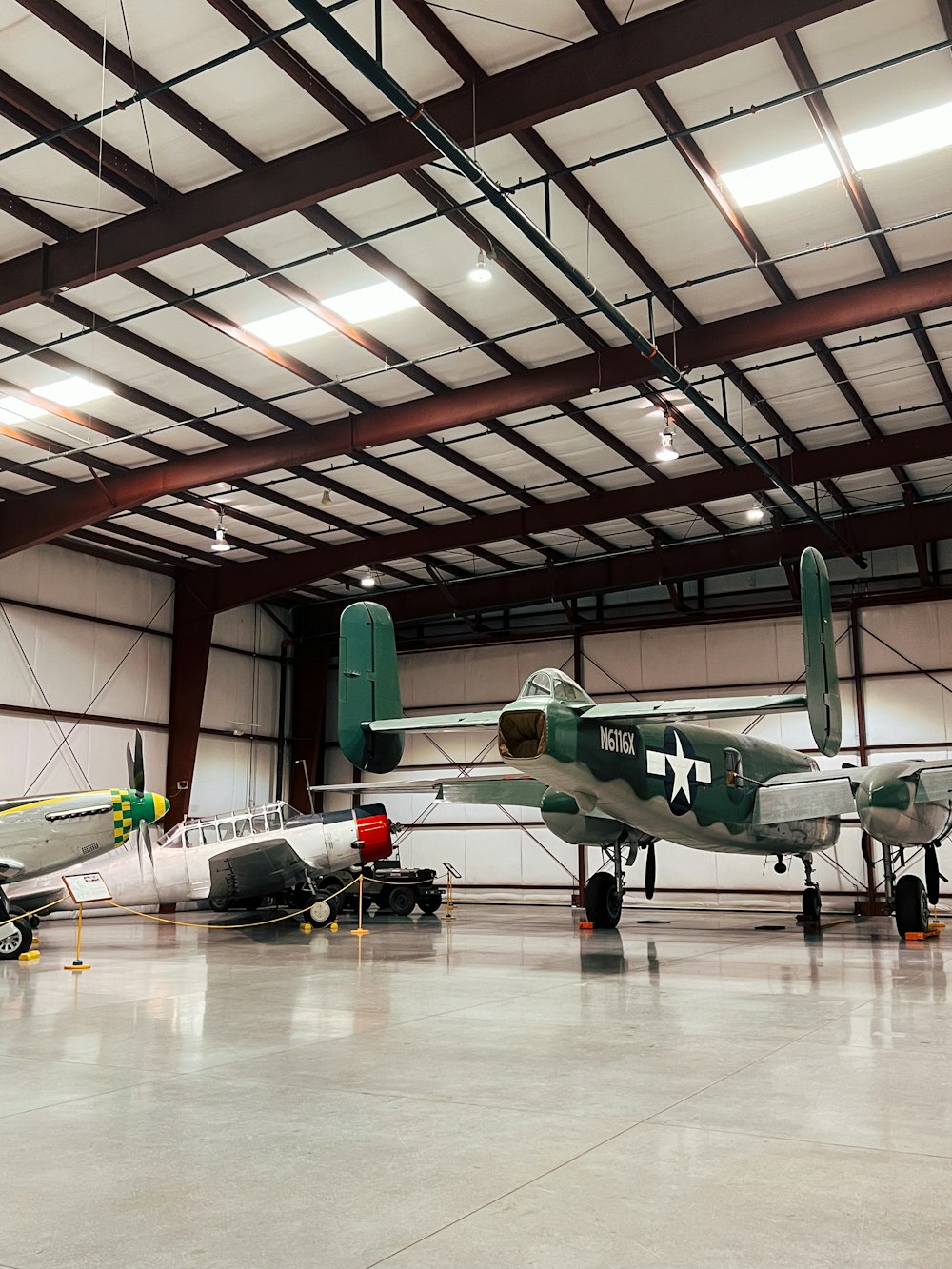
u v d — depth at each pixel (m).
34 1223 3.64
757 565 23.31
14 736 21.61
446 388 16.22
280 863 18.33
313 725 29.09
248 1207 3.78
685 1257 3.28
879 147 10.72
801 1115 5.03
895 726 23.42
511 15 9.14
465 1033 7.49
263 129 10.47
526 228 10.41
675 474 20.08
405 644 29.50
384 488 20.42
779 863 18.58
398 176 11.07
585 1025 7.79
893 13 9.11
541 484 20.45
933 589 23.17
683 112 10.27
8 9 8.88
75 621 23.19
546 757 11.59
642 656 26.38
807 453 18.81
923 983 10.16
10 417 16.83
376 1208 3.75
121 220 11.73
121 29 9.12
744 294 13.70
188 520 22.08
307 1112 5.17
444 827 28.08
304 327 14.29
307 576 24.19
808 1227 3.53
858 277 13.30
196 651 25.28
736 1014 8.27
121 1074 6.13
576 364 15.22
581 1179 4.07
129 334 14.41
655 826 14.04
